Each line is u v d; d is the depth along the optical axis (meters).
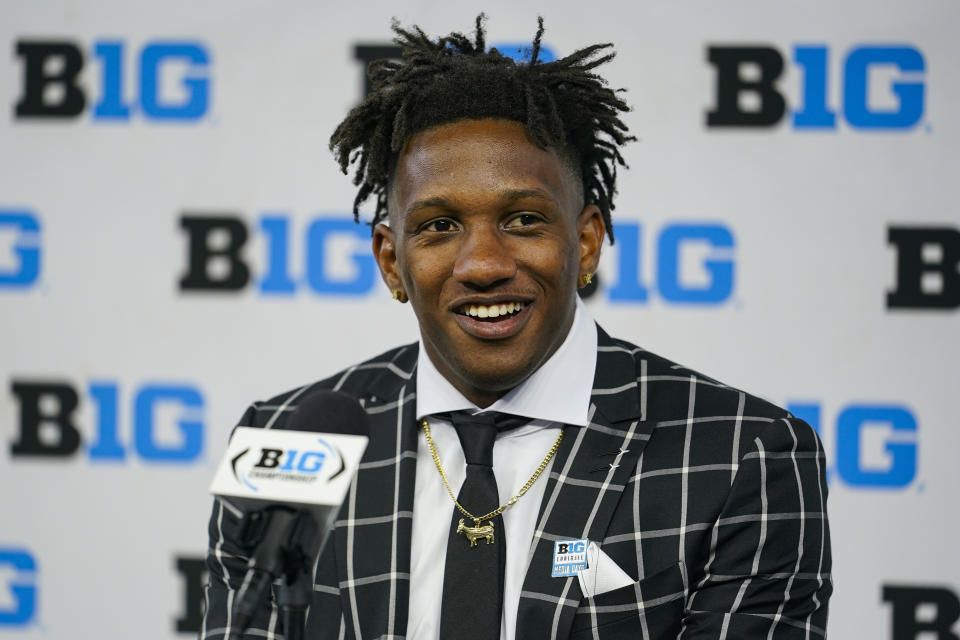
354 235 10.13
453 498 5.39
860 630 9.64
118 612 10.20
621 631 5.10
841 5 9.73
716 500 5.27
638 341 9.86
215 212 10.20
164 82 10.25
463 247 5.06
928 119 9.67
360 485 5.59
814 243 9.76
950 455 9.62
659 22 9.86
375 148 5.58
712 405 5.62
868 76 9.71
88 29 10.28
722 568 5.27
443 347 5.27
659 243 9.86
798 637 5.31
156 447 10.22
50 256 10.28
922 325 9.66
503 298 5.04
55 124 10.30
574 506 5.30
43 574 10.24
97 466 10.25
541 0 9.93
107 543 10.23
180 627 10.18
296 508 3.88
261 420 6.06
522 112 5.18
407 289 5.36
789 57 9.79
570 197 5.31
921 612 9.61
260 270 10.18
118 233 10.26
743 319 9.80
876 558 9.65
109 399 10.25
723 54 9.83
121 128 10.26
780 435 5.47
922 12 9.68
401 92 5.38
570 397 5.57
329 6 10.16
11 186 10.31
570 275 5.24
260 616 5.49
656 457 5.44
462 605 5.06
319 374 10.14
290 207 10.17
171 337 10.22
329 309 10.15
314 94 10.17
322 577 5.44
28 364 10.28
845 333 9.72
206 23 10.21
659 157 9.86
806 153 9.77
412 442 5.63
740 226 9.80
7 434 10.27
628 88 9.88
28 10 10.30
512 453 5.55
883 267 9.70
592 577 5.12
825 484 5.68
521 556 5.27
